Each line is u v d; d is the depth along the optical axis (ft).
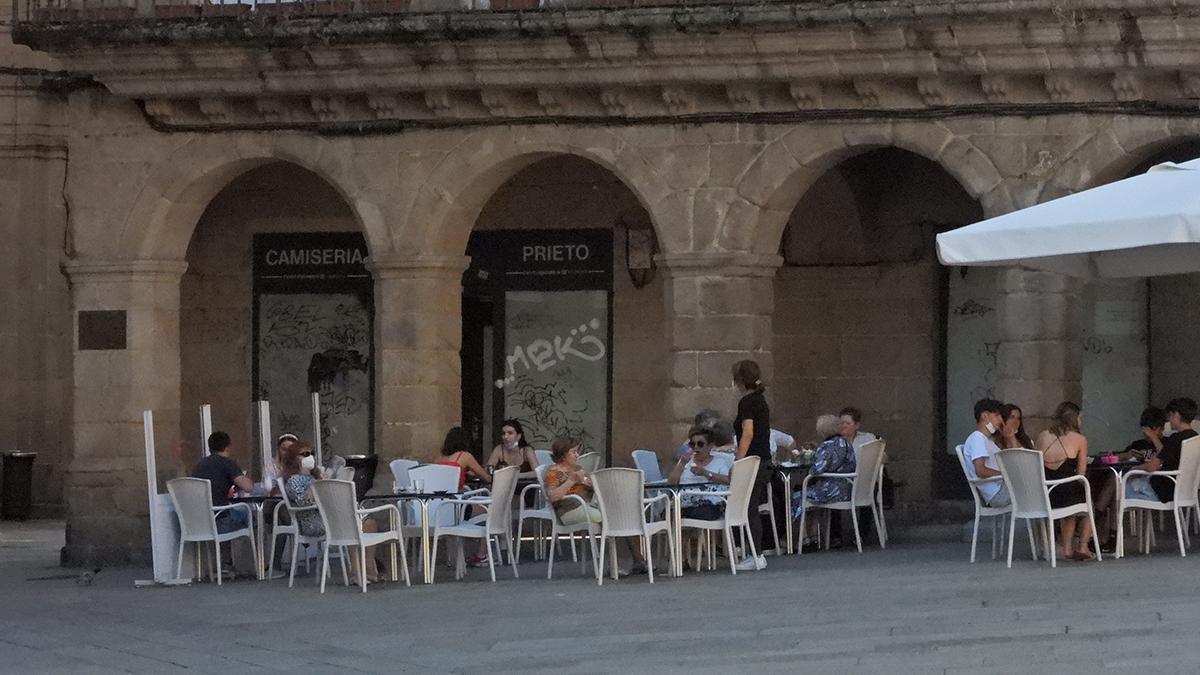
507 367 79.46
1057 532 60.64
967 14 60.49
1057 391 63.26
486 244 79.51
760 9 62.39
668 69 64.69
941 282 76.79
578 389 78.79
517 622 48.47
